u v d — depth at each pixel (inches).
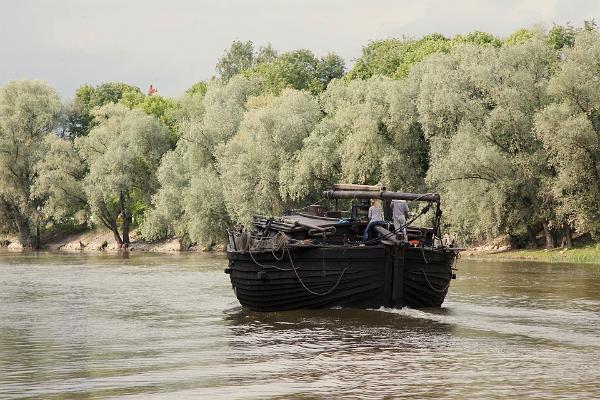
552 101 2938.0
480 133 2938.0
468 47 3056.1
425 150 3260.3
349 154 3159.5
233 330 1230.9
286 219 1528.1
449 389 814.5
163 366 960.9
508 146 2970.0
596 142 2689.5
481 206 2874.0
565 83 2684.5
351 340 1101.7
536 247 3063.5
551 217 2908.5
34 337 1200.2
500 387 818.8
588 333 1125.1
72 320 1389.0
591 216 2738.7
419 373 888.9
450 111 2962.6
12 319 1407.5
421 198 1416.1
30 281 2253.9
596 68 2746.1
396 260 1339.8
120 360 1003.3
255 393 815.1
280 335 1160.2
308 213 1593.3
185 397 804.0
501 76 2940.5
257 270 1381.6
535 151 2910.9
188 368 946.1
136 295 1802.4
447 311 1355.8
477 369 902.4
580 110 2704.2
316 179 3331.7
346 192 1449.3
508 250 3115.2
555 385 823.1
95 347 1104.2
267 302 1392.7
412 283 1357.0
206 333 1213.1
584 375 866.1
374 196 1419.8
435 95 2962.6
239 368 938.1
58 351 1075.3
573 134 2613.2
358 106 3270.2
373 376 878.4
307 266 1341.0
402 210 1417.3
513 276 2078.0
